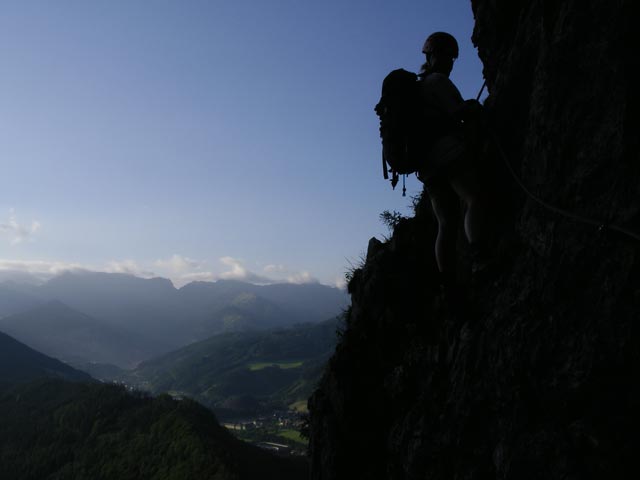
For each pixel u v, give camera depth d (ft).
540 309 10.29
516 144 13.01
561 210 9.04
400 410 18.04
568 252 9.68
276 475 451.53
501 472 10.16
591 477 8.29
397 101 12.52
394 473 16.16
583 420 8.69
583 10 9.73
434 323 18.30
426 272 20.68
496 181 13.57
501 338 11.21
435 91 12.37
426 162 12.46
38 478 512.63
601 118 9.13
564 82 10.13
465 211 14.66
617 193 8.64
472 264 13.85
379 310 21.15
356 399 20.57
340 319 26.05
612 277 8.57
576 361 9.00
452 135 12.19
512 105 13.43
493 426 11.15
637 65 8.52
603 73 9.14
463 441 12.13
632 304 8.15
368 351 21.24
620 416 8.16
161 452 497.87
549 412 9.56
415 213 22.13
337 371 21.54
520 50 13.39
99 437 584.81
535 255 10.89
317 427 22.49
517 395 10.36
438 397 14.58
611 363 8.40
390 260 21.67
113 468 488.85
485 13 16.66
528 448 9.59
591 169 9.27
